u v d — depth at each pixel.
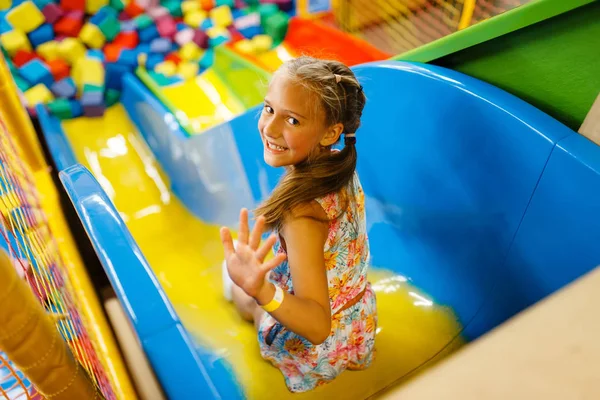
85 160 1.63
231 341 1.04
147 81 1.78
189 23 2.16
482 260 1.00
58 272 0.99
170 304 0.70
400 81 1.04
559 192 0.83
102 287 1.24
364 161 1.19
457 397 0.21
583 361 0.22
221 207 1.32
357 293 0.87
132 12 2.13
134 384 0.85
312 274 0.69
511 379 0.22
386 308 1.08
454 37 0.97
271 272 0.89
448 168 1.02
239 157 1.26
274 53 1.91
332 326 0.85
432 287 1.09
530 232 0.90
